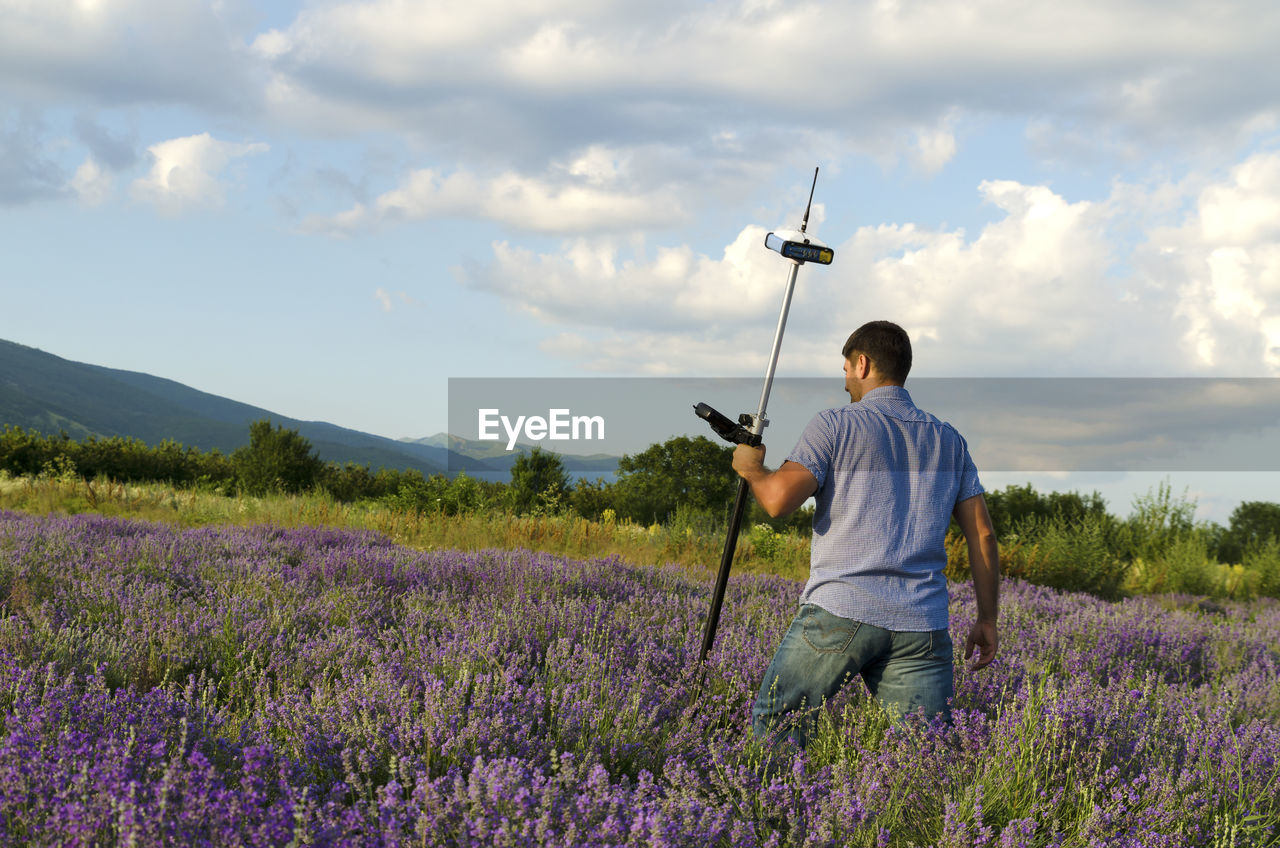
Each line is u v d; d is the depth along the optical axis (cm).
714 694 373
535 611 493
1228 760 297
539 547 1383
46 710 253
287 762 229
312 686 346
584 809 214
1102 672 553
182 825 185
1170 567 1461
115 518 1023
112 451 2962
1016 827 231
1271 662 636
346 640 414
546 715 334
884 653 298
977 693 390
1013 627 658
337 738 264
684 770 261
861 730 310
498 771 216
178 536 871
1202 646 674
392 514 1644
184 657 397
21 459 2764
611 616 520
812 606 304
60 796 196
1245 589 1477
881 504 299
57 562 644
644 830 201
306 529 1098
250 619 456
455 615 498
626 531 1617
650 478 2494
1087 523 1430
